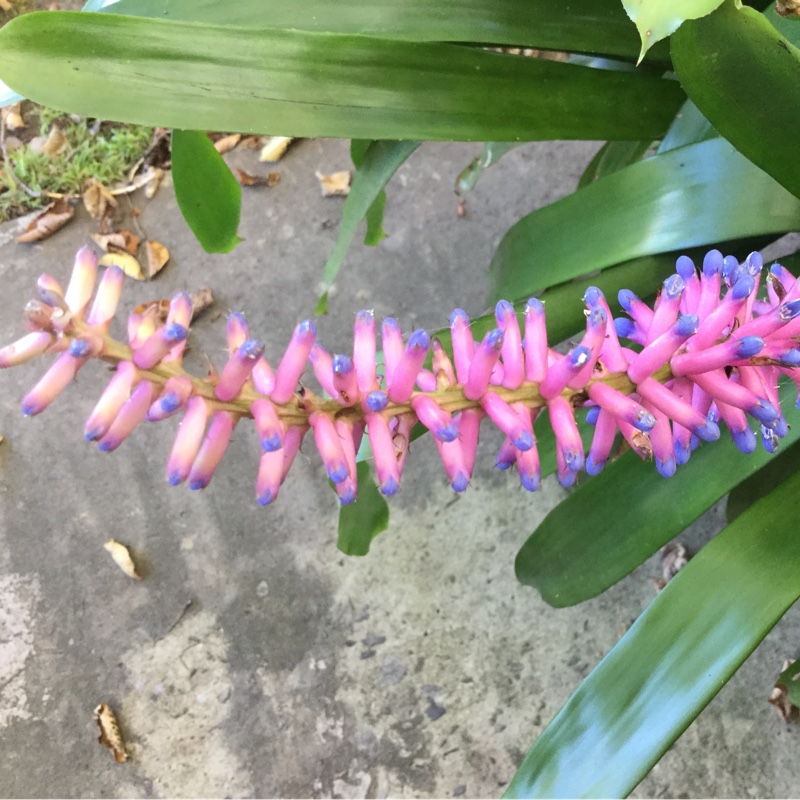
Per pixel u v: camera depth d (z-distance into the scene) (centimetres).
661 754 21
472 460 18
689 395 19
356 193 27
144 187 54
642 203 26
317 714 41
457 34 24
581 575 28
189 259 52
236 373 15
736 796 38
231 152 55
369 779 40
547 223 28
